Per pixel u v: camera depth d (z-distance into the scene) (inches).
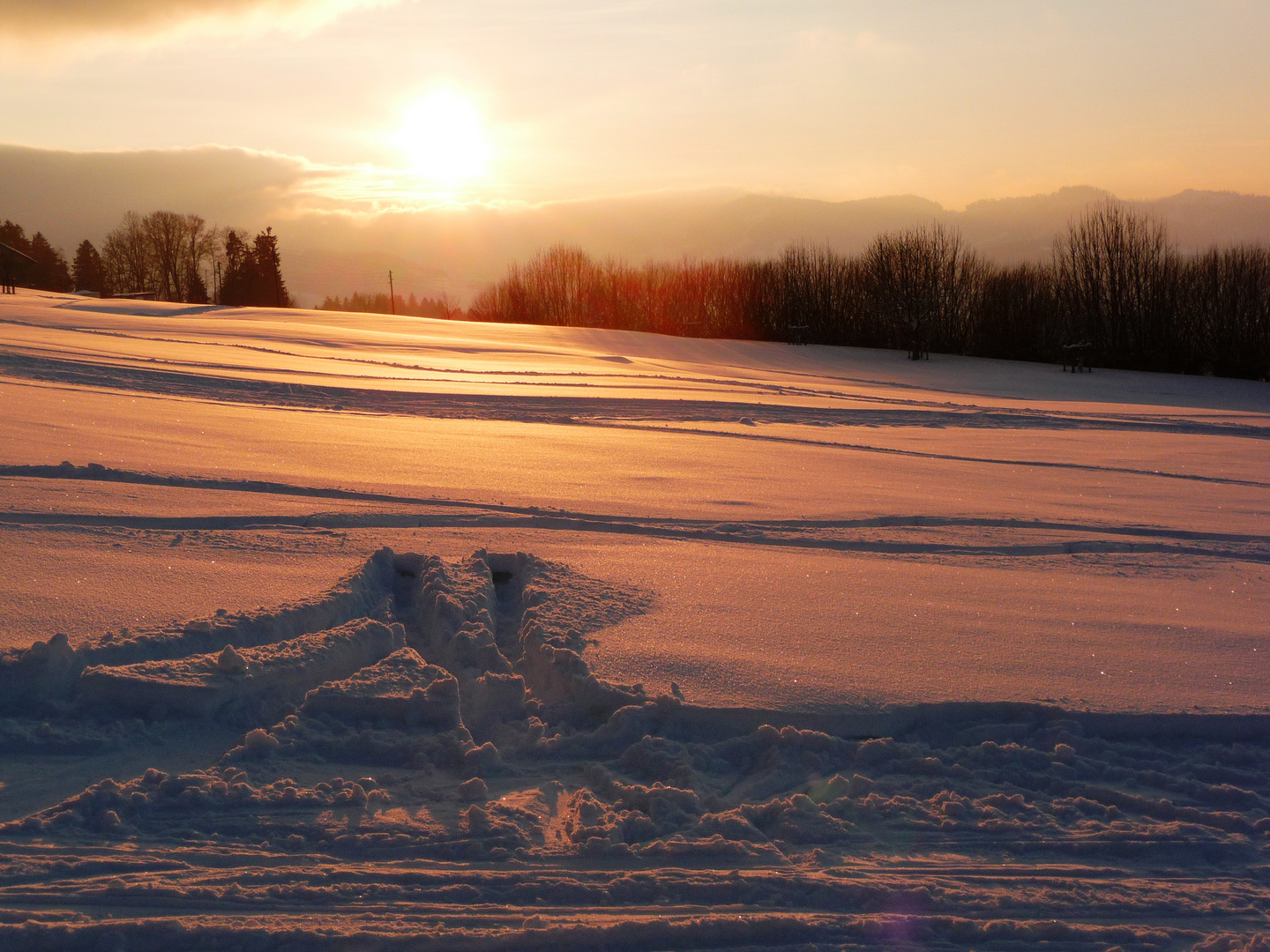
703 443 601.3
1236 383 1654.8
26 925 109.4
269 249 3841.0
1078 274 2186.3
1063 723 171.8
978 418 872.3
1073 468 569.0
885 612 234.1
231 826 134.5
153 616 196.2
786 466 508.7
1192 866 135.8
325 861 128.3
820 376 1471.5
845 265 2551.7
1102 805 150.6
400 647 197.0
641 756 157.8
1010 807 149.2
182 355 935.7
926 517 370.3
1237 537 364.2
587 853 132.8
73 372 702.5
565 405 770.8
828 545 317.7
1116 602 253.8
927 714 174.6
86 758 149.9
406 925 115.6
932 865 134.0
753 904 124.1
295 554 253.0
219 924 113.3
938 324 2204.7
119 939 109.2
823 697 176.6
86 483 326.6
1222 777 159.8
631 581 249.1
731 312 2733.8
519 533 300.4
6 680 160.7
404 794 146.3
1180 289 2057.1
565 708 173.6
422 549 264.4
